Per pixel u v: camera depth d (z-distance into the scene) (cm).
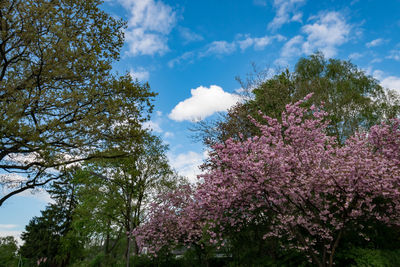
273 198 1062
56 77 1138
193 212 1519
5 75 1092
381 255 968
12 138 941
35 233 4316
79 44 1182
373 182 904
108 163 2356
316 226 1037
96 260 2562
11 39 1080
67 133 1032
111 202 2333
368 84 2298
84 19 1226
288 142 1214
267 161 1010
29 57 1118
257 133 1711
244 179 1059
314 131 1191
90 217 2381
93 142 1134
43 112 1035
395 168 925
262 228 1289
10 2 1066
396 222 1027
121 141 1232
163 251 1878
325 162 1034
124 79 1230
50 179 1179
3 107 908
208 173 1220
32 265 4103
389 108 2153
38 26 1063
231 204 1162
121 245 3159
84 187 2491
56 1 1157
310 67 2433
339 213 1029
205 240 1554
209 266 1689
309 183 989
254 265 1298
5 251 5797
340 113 2083
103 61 1234
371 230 1128
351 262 1045
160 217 1816
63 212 4122
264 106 1911
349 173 891
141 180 2472
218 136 1930
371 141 1094
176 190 1898
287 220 1005
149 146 2486
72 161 1151
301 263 1164
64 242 2920
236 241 1416
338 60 2422
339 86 2230
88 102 1120
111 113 1145
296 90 2064
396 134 1044
